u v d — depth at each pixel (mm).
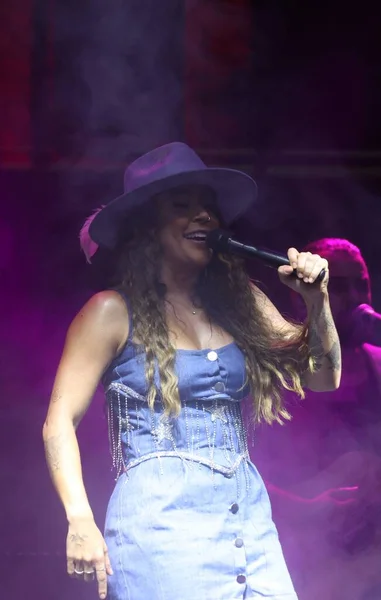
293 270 7039
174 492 6801
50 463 6816
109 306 7145
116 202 7301
